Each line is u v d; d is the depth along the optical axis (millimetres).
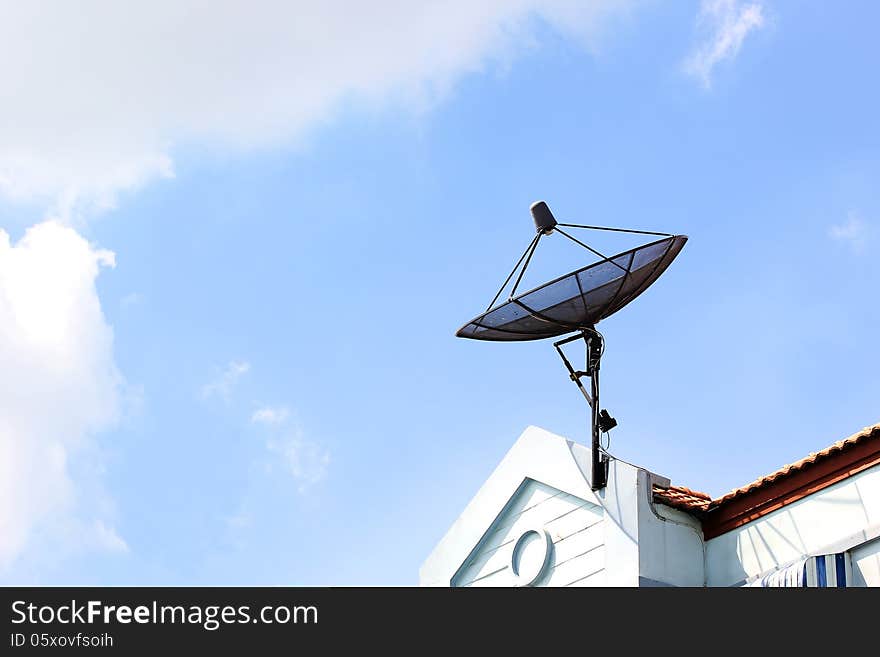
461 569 29078
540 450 28609
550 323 27422
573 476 27609
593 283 26750
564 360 27766
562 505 27750
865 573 23672
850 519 24266
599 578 26172
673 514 26656
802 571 24094
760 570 25422
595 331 27422
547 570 27328
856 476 24516
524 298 27250
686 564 26203
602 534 26547
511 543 28297
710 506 26703
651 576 25531
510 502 28828
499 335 27875
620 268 26375
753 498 26078
